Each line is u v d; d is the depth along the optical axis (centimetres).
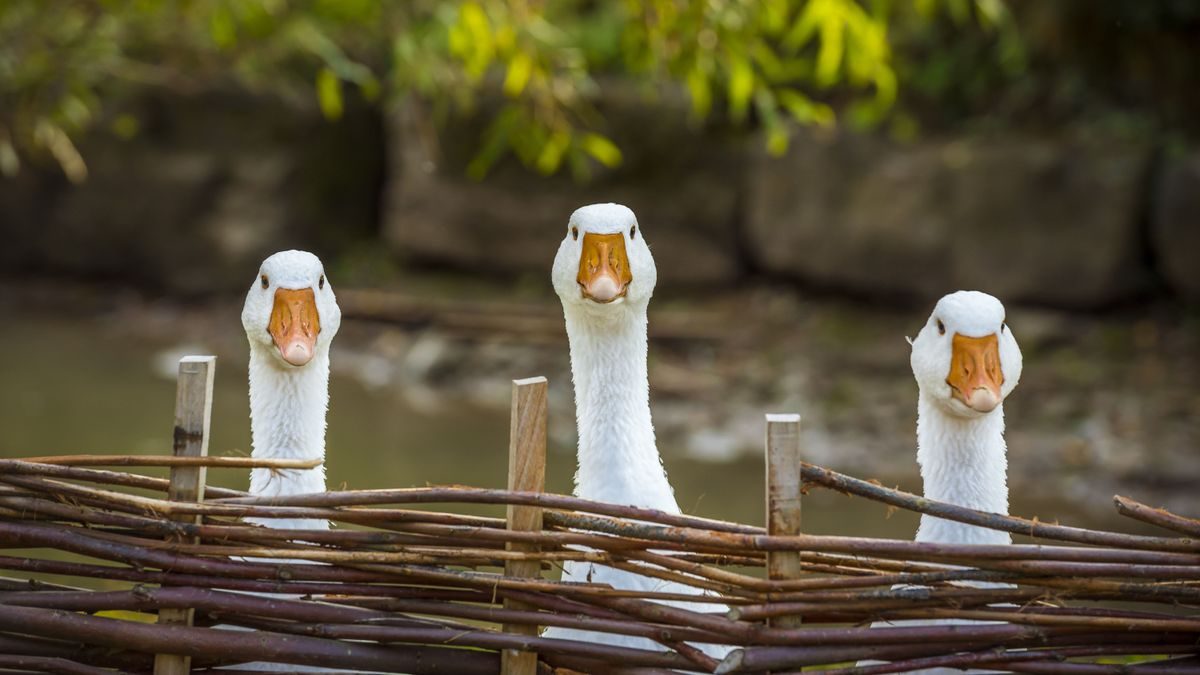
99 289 1420
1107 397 1025
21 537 326
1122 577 312
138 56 1316
